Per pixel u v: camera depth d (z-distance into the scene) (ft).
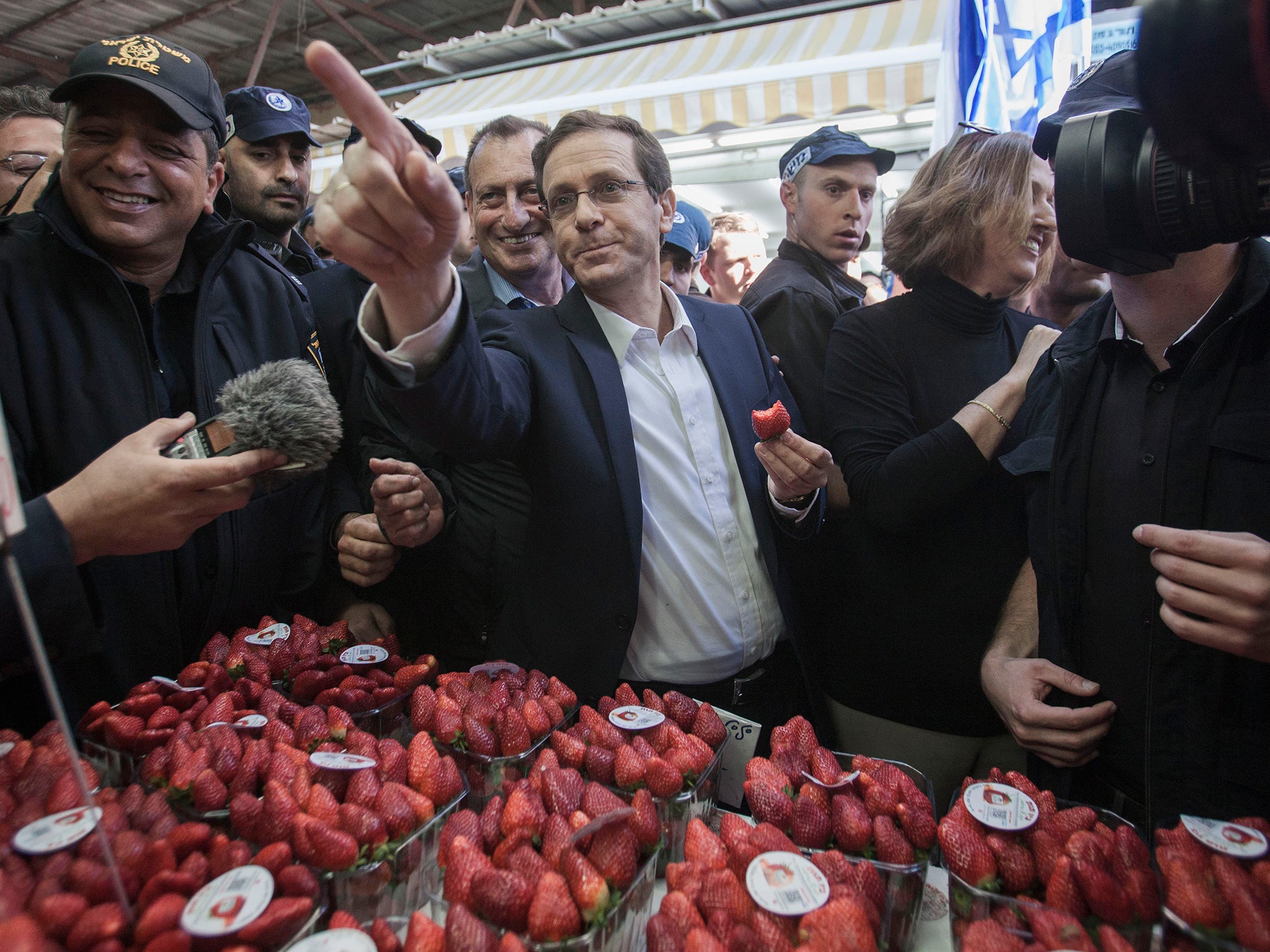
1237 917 3.02
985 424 5.53
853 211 9.29
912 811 3.84
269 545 5.99
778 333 7.88
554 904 3.14
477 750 4.36
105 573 5.15
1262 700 4.11
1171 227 3.48
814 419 7.47
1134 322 4.68
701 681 5.60
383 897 3.51
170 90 5.05
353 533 6.04
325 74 3.05
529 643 5.58
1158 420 4.58
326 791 3.76
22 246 5.28
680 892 3.28
